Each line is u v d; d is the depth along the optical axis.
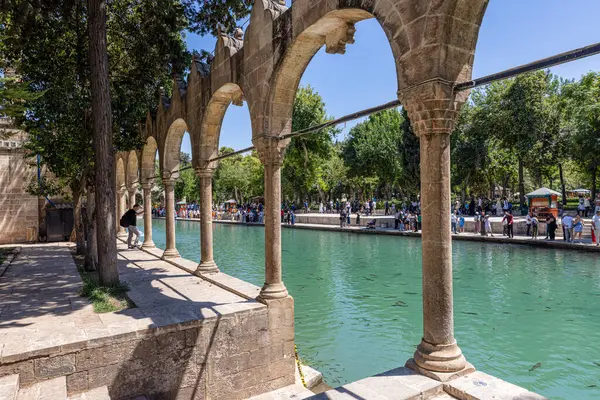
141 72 12.88
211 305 6.88
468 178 36.84
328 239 25.28
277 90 7.08
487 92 32.50
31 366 4.79
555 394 5.99
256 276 14.66
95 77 8.12
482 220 21.64
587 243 17.06
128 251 15.02
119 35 12.70
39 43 10.40
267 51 7.14
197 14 11.45
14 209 18.72
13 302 7.25
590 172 31.61
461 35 4.04
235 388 6.39
